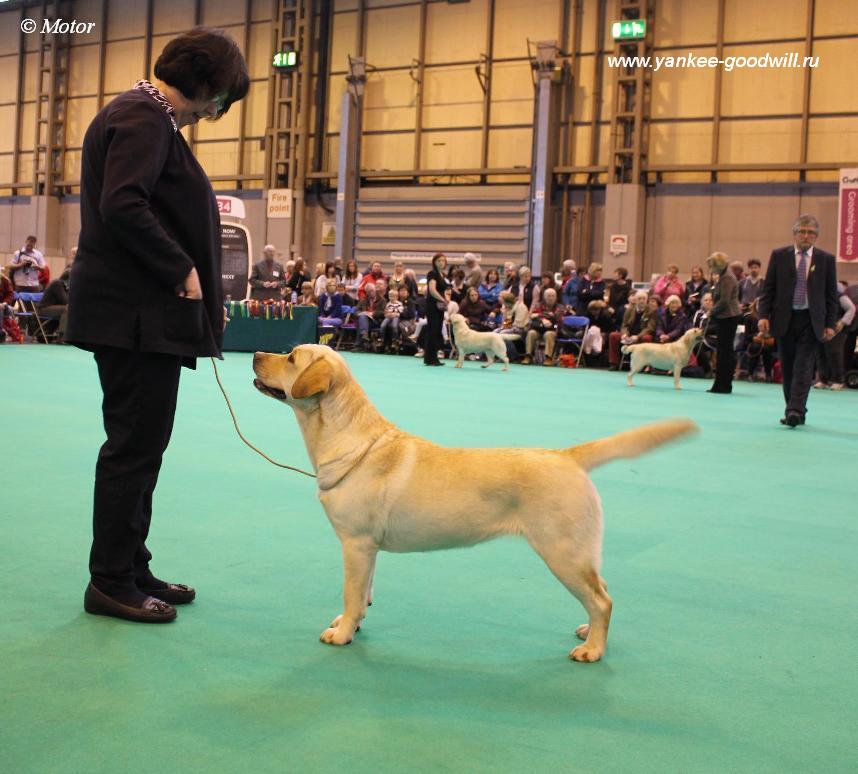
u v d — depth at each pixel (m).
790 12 16.95
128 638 2.50
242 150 22.22
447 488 2.46
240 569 3.22
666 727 2.05
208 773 1.75
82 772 1.74
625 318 14.37
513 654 2.50
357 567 2.53
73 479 4.62
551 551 2.42
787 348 7.77
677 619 2.85
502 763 1.84
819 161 16.94
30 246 16.36
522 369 13.98
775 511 4.48
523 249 19.02
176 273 2.51
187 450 5.62
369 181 20.91
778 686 2.32
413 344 16.19
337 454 2.54
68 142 24.70
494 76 19.44
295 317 15.73
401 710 2.09
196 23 22.58
